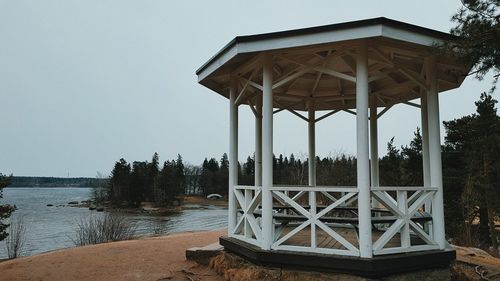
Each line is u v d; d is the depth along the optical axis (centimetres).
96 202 5634
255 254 479
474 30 461
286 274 457
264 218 488
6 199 7625
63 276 563
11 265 633
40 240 1806
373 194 446
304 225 471
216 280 531
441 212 496
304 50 490
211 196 6362
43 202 6550
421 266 456
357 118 450
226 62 534
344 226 704
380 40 455
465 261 694
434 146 508
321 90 775
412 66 579
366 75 453
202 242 858
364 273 421
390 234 449
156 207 5019
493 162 1387
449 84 643
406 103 679
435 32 468
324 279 437
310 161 763
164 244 827
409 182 1705
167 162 6294
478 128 1438
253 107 704
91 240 1232
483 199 1412
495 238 1377
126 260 655
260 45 486
